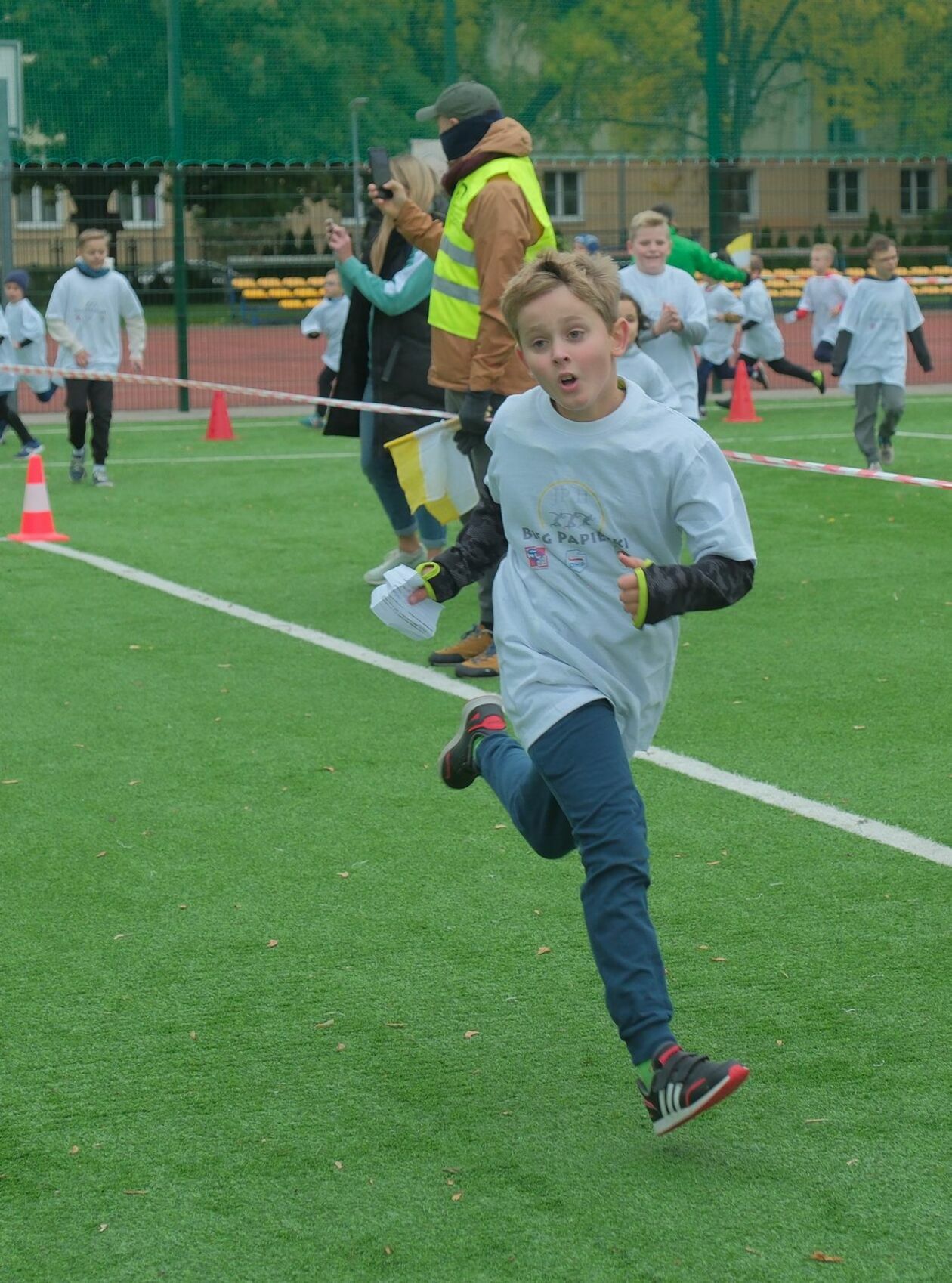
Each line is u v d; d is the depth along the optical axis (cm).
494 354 853
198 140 2308
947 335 3450
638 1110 423
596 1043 461
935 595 1071
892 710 799
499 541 462
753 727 771
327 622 1009
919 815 645
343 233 1011
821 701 816
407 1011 482
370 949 527
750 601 1060
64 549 1265
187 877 591
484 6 2344
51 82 2262
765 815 648
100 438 1616
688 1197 380
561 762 412
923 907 554
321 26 2302
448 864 602
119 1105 426
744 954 518
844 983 496
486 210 850
